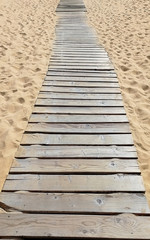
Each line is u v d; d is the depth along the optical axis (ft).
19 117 10.71
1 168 8.05
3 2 31.17
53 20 27.40
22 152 8.10
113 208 6.30
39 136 8.89
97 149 8.31
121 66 16.08
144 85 13.78
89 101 11.34
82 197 6.57
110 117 10.11
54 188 6.82
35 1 35.32
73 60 16.53
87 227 5.84
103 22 26.66
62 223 5.91
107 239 5.64
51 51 18.26
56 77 13.83
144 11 29.32
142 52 18.25
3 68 15.28
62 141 8.66
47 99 11.39
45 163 7.68
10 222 5.90
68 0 39.34
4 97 12.28
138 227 5.86
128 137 8.92
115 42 20.47
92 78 13.87
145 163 8.50
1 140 9.24
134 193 6.73
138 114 11.39
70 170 7.44
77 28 24.63
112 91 12.38
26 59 16.72
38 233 5.69
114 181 7.09
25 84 13.47
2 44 18.80
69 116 10.12
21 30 22.44
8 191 6.70
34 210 6.21
